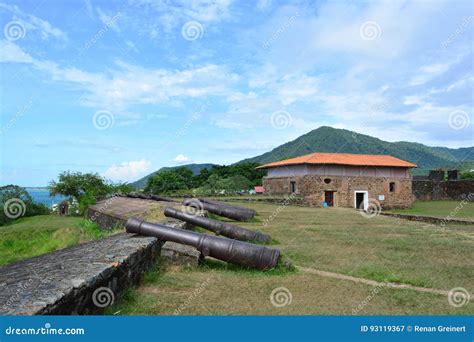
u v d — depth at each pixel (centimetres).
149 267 751
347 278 728
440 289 665
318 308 560
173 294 614
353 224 1753
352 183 3975
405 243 1165
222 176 5784
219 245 795
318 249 1041
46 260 612
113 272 544
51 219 3525
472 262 888
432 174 5344
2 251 2173
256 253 777
